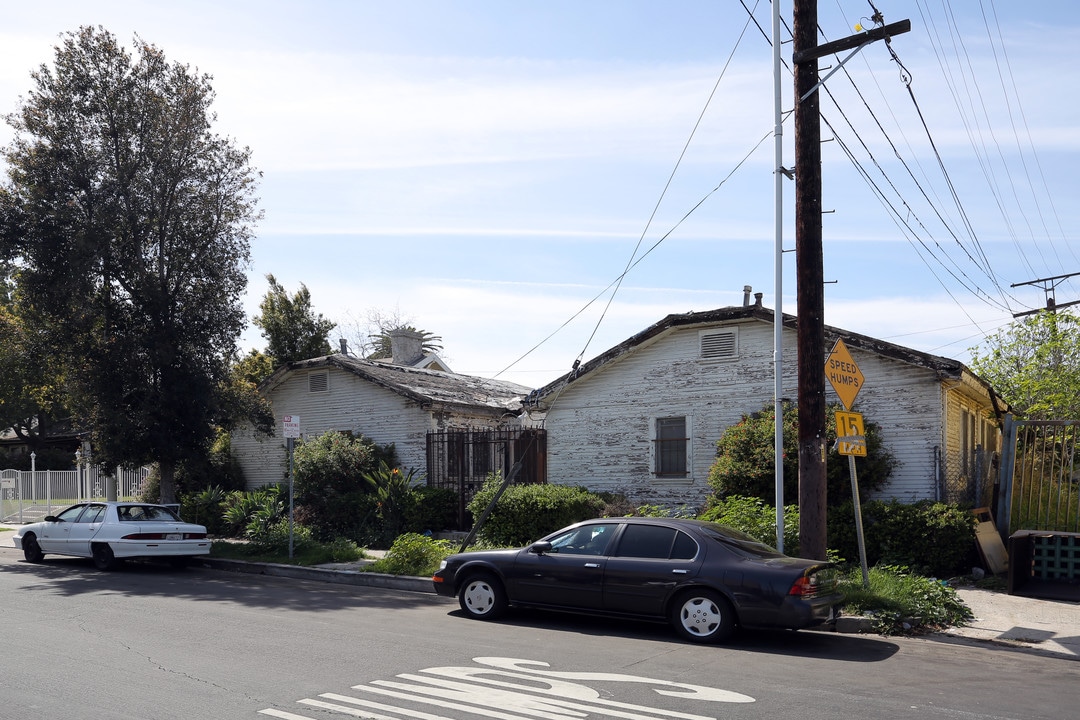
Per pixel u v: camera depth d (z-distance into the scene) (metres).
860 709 6.57
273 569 16.09
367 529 19.50
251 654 8.34
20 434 45.06
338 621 10.44
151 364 18.75
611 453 19.27
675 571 9.44
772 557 9.54
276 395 24.95
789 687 7.24
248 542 18.89
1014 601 12.07
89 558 18.23
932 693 7.17
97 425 18.67
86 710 6.30
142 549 16.23
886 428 16.03
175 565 17.62
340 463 20.95
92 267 18.03
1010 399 24.72
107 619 10.46
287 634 9.47
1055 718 6.48
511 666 7.88
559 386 19.64
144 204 18.78
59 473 26.88
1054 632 10.05
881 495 15.95
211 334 19.70
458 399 23.09
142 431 18.53
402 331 32.41
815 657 8.60
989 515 15.41
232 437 25.69
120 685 7.07
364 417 23.19
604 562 9.91
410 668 7.76
